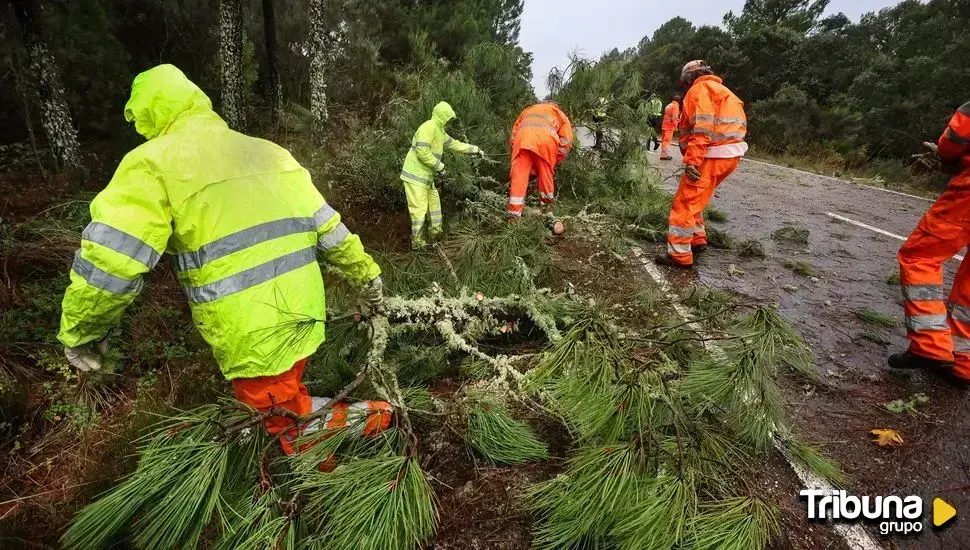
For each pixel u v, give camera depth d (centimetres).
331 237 211
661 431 204
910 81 1391
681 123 434
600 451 177
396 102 695
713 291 379
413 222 475
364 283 238
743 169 1072
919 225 289
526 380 249
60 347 296
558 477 188
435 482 224
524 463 234
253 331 182
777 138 1551
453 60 1089
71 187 461
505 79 693
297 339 193
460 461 235
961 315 286
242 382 198
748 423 214
